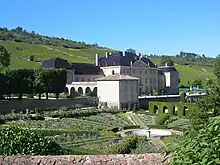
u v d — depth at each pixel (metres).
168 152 7.66
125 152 33.41
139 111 84.81
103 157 14.78
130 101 91.81
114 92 90.25
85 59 186.38
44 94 100.75
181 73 180.75
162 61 179.38
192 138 6.42
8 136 16.66
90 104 90.88
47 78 84.31
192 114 24.38
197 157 5.83
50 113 69.12
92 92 107.25
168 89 141.25
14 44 190.12
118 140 41.25
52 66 118.19
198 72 186.38
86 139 42.00
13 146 16.41
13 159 14.85
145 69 130.88
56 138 41.59
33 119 63.75
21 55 171.88
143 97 98.25
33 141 16.97
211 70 199.50
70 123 59.56
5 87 77.31
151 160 14.24
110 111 79.06
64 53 195.00
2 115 63.50
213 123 6.35
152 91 126.25
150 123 65.38
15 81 78.94
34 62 162.25
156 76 136.00
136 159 14.44
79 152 29.08
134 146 35.28
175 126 58.59
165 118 65.94
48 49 197.25
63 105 83.75
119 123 63.50
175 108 82.31
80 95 106.31
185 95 102.06
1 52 131.75
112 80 90.38
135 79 93.06
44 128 51.19
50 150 17.38
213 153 5.75
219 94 24.25
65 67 119.75
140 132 55.09
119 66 123.62
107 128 54.97
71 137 43.16
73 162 14.71
